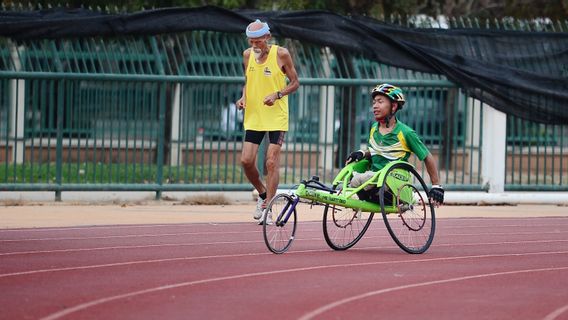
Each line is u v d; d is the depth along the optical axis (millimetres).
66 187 36750
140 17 36500
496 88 38875
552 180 40438
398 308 17469
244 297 18234
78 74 36500
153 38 37531
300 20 37594
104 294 18312
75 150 43531
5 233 27375
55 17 36250
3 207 34406
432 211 25000
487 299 18469
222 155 44031
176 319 16281
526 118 39219
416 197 26078
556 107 39281
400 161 24188
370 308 17422
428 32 38781
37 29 36031
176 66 37625
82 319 16109
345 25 37969
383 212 23719
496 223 32375
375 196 24312
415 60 38531
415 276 20953
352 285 19656
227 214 33375
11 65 38688
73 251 24016
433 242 27062
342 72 38625
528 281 20594
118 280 19859
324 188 23781
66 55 36906
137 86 37344
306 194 23469
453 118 43375
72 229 28547
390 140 24328
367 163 24594
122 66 39750
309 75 38344
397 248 25516
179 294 18453
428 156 24344
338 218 25219
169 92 41781
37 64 36750
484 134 39594
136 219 31406
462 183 39781
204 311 16938
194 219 31688
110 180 37312
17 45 36406
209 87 37750
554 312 17359
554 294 19109
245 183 38281
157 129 37406
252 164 28609
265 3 47500
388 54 38312
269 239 24297
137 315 16500
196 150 39594
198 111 37844
